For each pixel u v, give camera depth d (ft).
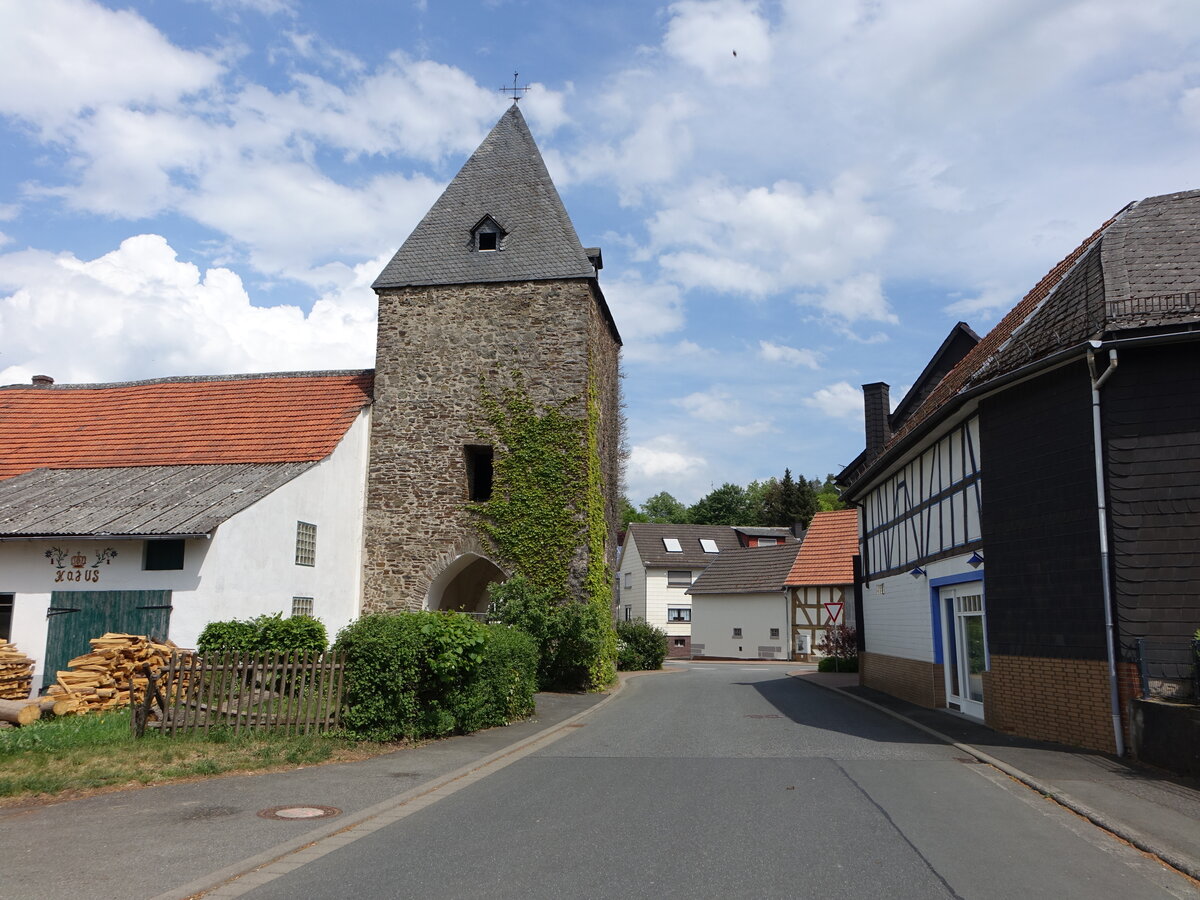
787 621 146.61
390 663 39.45
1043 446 39.40
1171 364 35.81
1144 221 42.70
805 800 27.37
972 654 49.93
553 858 20.72
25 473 69.77
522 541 73.97
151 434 75.56
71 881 18.84
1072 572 37.47
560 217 79.92
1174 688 33.91
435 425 76.89
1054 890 18.52
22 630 54.19
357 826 24.39
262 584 59.06
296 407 77.61
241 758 33.78
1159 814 25.20
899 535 63.77
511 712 50.29
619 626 123.03
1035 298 56.34
